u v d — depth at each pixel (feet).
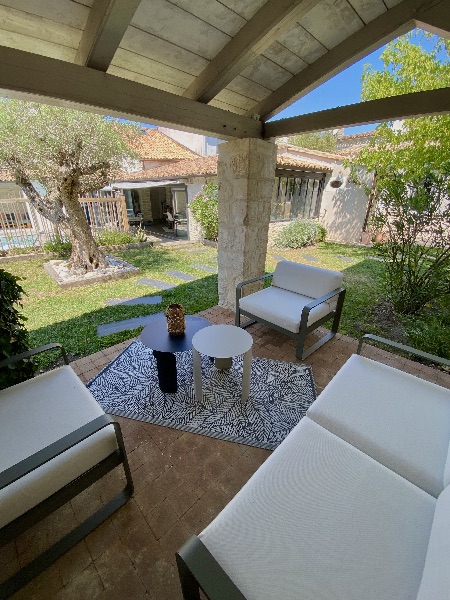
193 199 33.37
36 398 5.87
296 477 4.39
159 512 5.44
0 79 5.68
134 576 4.55
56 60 6.20
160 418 7.61
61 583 4.46
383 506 3.99
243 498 4.11
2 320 6.63
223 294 14.42
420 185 12.65
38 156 14.92
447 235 12.39
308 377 9.23
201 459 6.53
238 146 11.17
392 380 6.49
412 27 7.09
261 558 3.41
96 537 5.04
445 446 4.92
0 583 4.53
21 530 4.23
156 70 8.25
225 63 7.80
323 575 3.26
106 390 8.61
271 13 6.49
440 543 3.04
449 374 9.53
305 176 32.96
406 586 3.17
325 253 28.45
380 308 15.07
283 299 11.32
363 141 39.01
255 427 7.37
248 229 12.25
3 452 4.74
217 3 6.42
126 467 5.41
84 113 14.28
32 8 5.65
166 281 19.66
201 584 2.97
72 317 13.83
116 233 29.76
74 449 4.71
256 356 10.35
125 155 18.11
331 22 7.46
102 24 5.68
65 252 25.70
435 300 13.38
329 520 3.81
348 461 4.64
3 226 24.72
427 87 15.92
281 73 9.41
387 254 14.43
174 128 9.27
